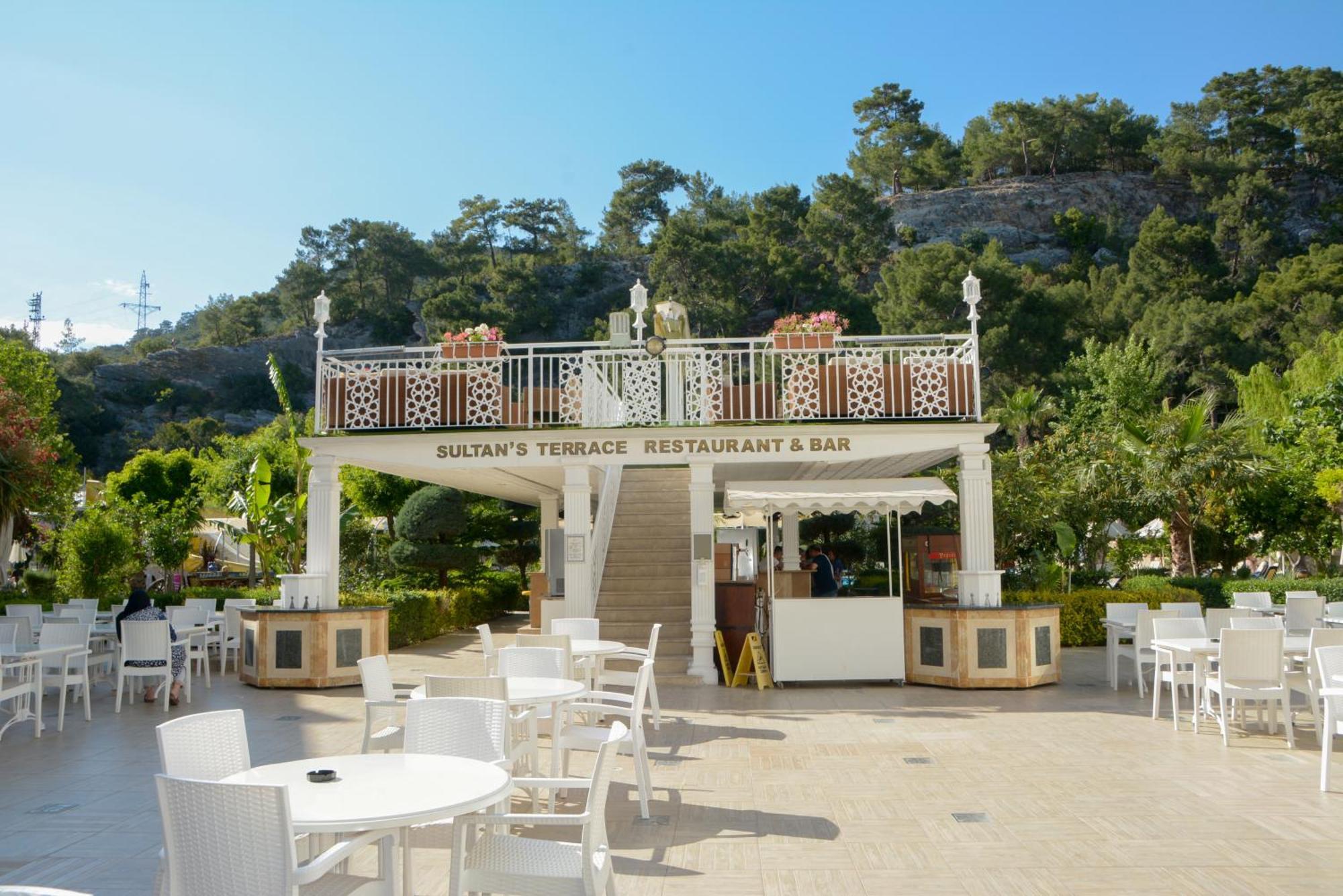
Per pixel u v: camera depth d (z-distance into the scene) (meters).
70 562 19.33
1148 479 21.05
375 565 25.28
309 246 120.50
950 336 14.07
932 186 111.62
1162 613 12.54
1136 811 6.91
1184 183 100.94
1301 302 52.00
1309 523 22.92
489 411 14.42
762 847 6.18
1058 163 108.94
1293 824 6.54
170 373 95.56
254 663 13.84
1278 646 9.20
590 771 8.47
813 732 10.20
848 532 29.16
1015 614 13.05
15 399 19.59
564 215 125.44
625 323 16.31
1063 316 51.75
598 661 11.21
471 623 25.08
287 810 3.54
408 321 106.88
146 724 10.74
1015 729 10.22
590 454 14.04
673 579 17.14
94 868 5.84
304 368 103.88
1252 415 29.27
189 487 31.22
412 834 6.29
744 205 107.75
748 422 14.16
